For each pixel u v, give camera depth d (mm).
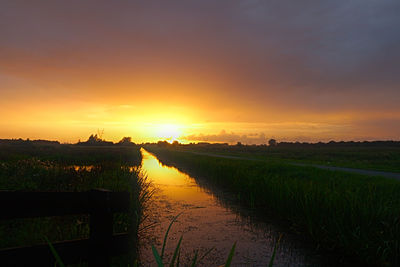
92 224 2209
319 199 6094
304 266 4359
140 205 6840
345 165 20141
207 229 6277
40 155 27594
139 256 4656
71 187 8406
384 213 5074
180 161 30625
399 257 4012
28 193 1996
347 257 4738
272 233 6047
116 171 12844
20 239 4160
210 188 12438
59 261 1635
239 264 4445
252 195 9828
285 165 17109
